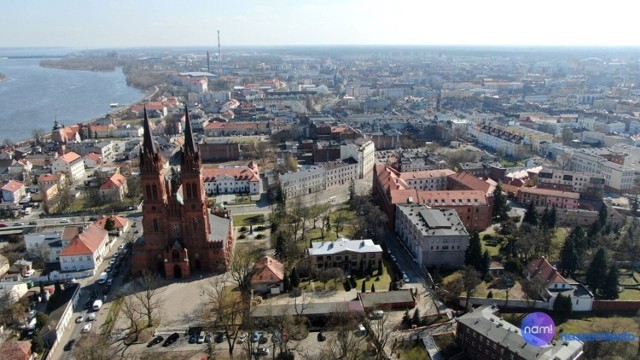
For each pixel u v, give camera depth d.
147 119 178.62
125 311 157.38
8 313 156.75
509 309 167.25
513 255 196.62
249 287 172.38
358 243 199.38
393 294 169.50
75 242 194.50
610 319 161.00
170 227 187.38
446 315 162.62
